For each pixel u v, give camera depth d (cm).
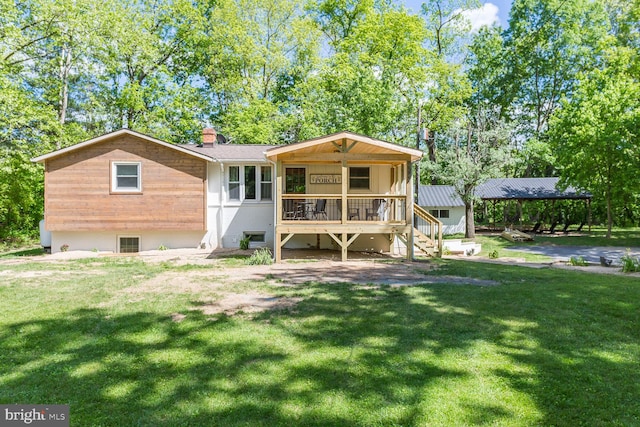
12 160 1762
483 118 2228
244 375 404
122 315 604
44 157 1438
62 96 2177
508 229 2606
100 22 1962
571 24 3094
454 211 2673
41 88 2167
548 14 3120
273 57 2723
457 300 685
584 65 3117
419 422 322
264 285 830
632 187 2112
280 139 2736
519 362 433
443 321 568
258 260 1181
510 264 1274
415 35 2641
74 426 320
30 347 480
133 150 1486
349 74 2367
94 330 537
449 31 3180
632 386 380
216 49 2691
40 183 2152
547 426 318
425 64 2803
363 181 1578
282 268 1088
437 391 371
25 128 1806
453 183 2292
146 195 1495
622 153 2086
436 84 2783
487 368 419
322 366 423
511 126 2222
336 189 1571
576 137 2266
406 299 697
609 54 2542
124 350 470
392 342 489
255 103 2622
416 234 1494
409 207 1273
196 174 1520
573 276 938
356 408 343
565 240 2298
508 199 2881
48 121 1831
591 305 641
